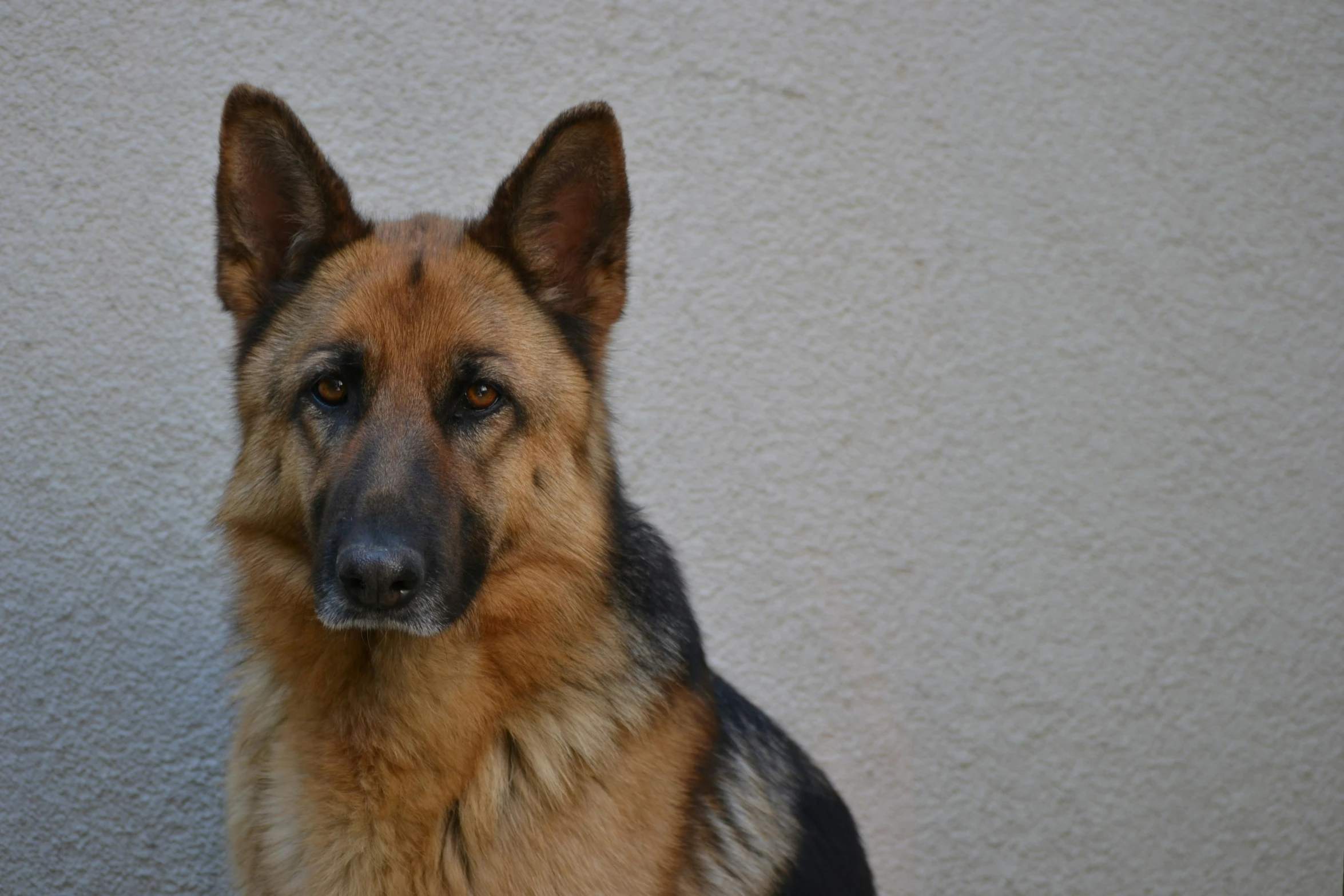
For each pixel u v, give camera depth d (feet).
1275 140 14.85
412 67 13.74
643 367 14.01
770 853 10.59
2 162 13.12
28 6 13.07
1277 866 14.98
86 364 13.29
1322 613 14.93
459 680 9.00
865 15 14.08
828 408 14.25
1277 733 14.90
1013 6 14.28
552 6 13.82
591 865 8.99
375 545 8.05
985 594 14.47
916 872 14.35
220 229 9.55
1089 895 14.60
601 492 9.80
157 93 13.35
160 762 13.44
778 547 14.23
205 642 13.55
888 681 14.34
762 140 14.07
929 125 14.26
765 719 12.16
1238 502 14.94
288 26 13.53
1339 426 14.93
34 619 13.23
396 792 8.89
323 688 9.10
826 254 14.20
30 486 13.20
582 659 9.47
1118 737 14.67
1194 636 14.85
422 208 13.79
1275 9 14.73
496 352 9.05
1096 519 14.65
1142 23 14.51
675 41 13.92
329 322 8.98
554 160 9.35
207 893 13.50
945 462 14.42
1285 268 14.94
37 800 13.29
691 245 14.03
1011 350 14.48
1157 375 14.75
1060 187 14.48
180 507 13.48
